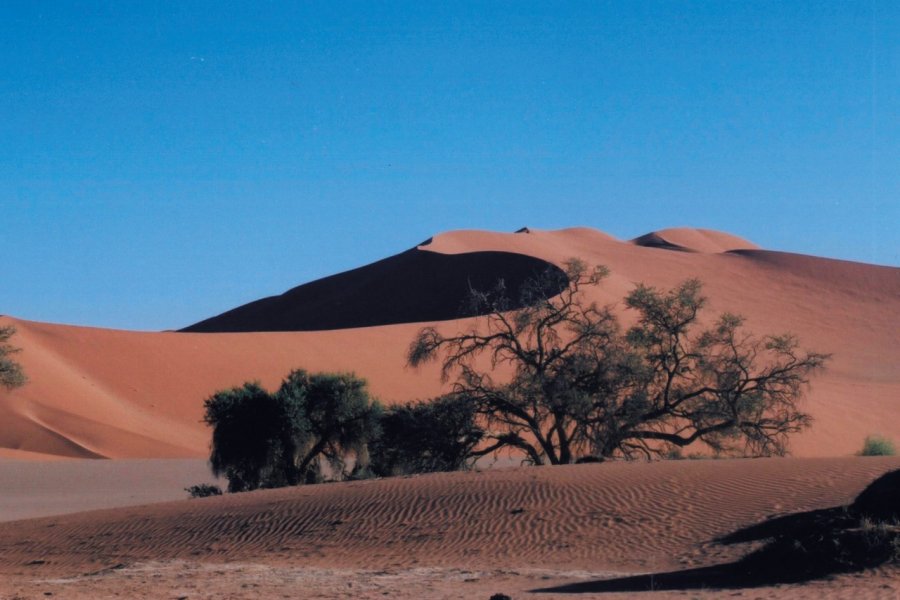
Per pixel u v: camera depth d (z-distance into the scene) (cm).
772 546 1414
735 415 3747
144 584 1454
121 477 4472
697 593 1209
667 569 1498
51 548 2144
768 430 3875
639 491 2080
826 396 7081
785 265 11631
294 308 11850
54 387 5888
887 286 11231
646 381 3731
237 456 3781
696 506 1906
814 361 3872
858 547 1301
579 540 1786
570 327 3884
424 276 10588
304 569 1670
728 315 3941
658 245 14925
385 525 2042
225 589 1377
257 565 1734
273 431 3772
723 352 3928
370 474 3991
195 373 6531
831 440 6022
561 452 3700
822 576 1273
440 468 3719
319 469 4041
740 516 1781
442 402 3725
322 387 3916
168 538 2122
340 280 12175
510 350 3891
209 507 2442
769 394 3853
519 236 11944
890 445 4456
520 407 3725
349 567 1706
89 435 5484
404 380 6850
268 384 6525
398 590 1348
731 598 1138
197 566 1717
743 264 11638
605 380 3644
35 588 1386
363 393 3956
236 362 6744
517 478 2339
